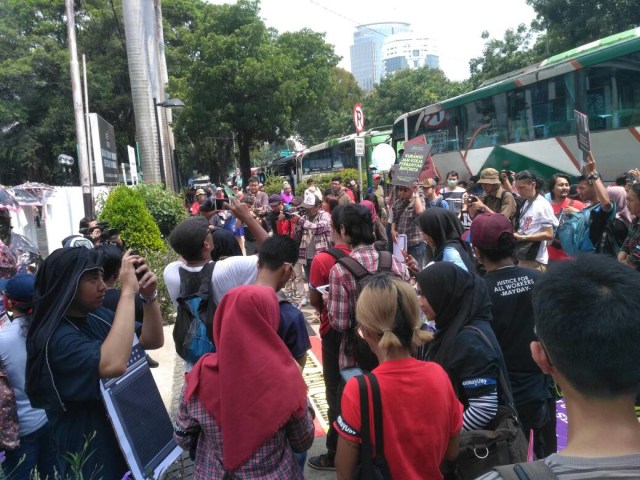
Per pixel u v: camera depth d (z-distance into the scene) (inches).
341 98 2151.8
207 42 1173.1
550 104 458.6
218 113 1202.6
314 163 1269.7
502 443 90.0
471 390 93.8
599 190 203.6
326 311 147.1
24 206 378.6
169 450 108.7
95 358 89.4
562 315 45.0
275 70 1184.8
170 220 526.0
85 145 473.4
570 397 46.0
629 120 386.3
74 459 87.1
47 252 405.1
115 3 1164.5
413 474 79.0
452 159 604.1
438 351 100.3
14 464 118.3
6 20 1141.1
